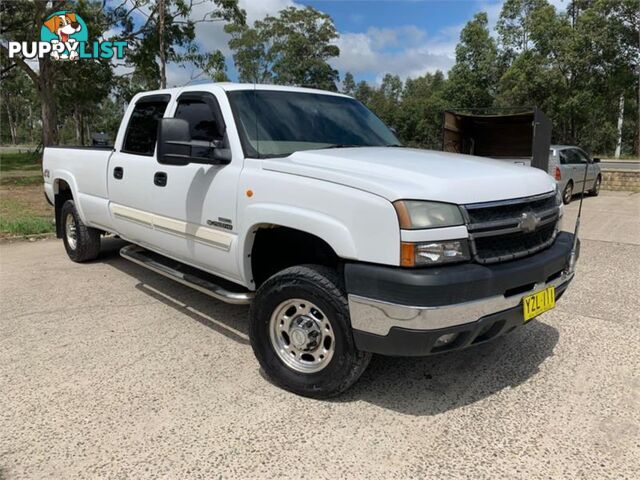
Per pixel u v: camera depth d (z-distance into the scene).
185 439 2.73
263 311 3.24
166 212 4.18
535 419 2.92
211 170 3.65
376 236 2.65
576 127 37.41
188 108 4.11
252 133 3.60
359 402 3.11
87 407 3.04
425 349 2.64
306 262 3.59
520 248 2.95
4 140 86.19
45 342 3.99
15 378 3.40
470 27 40.69
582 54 32.34
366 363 2.98
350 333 2.89
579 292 5.30
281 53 38.97
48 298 5.05
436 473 2.46
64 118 49.59
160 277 5.79
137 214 4.62
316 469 2.49
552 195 3.33
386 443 2.70
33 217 10.22
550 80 32.44
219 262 3.71
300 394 3.17
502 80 35.16
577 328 4.28
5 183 18.41
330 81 40.88
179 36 19.91
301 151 3.47
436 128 44.56
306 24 38.91
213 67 17.47
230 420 2.91
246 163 3.43
